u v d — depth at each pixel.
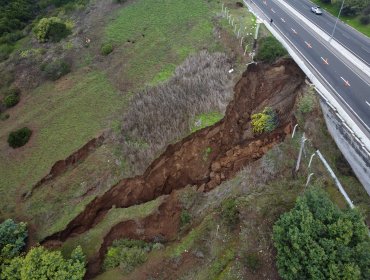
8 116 31.89
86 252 23.45
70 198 26.03
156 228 24.66
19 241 23.47
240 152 27.19
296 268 16.72
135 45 36.84
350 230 17.12
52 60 36.16
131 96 31.11
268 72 30.95
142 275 21.47
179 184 27.09
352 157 22.89
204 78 30.61
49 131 29.83
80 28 40.47
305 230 17.20
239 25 35.97
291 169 23.55
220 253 20.98
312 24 39.00
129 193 26.36
